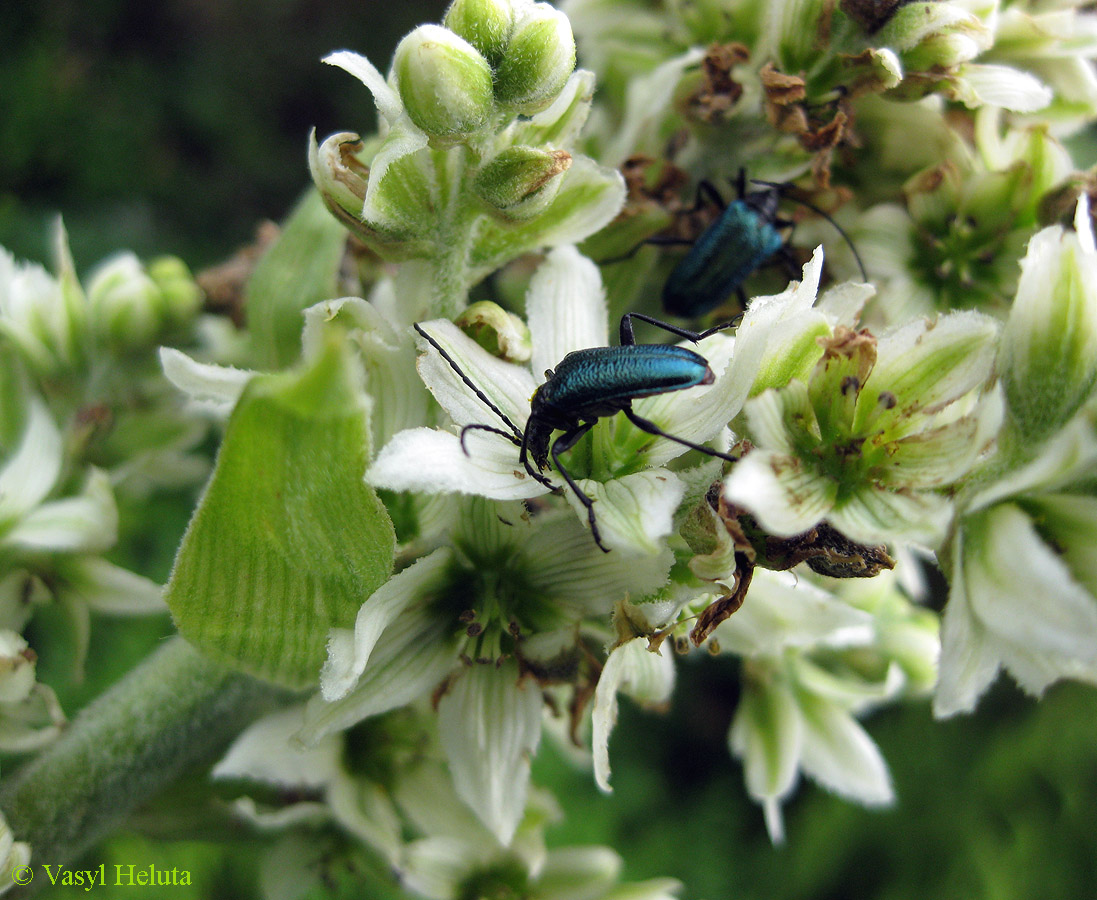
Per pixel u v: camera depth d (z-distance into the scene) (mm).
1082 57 87
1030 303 64
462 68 63
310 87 434
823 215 91
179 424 105
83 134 372
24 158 358
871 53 81
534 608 73
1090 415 62
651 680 75
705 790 296
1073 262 63
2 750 78
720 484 64
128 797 82
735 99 91
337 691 63
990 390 64
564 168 67
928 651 94
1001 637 63
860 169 91
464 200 70
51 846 80
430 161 69
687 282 93
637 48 106
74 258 323
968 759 279
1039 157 87
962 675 63
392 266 95
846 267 91
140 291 101
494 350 71
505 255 74
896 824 277
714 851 280
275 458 59
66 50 396
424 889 90
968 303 90
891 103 87
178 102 406
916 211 89
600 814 253
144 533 221
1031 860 264
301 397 57
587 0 107
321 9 442
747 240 91
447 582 72
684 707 312
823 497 62
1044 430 64
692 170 95
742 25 97
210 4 426
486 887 91
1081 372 63
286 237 89
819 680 95
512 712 73
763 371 64
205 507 61
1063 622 61
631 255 95
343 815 84
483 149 68
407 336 70
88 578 88
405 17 449
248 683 82
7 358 97
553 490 65
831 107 85
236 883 184
